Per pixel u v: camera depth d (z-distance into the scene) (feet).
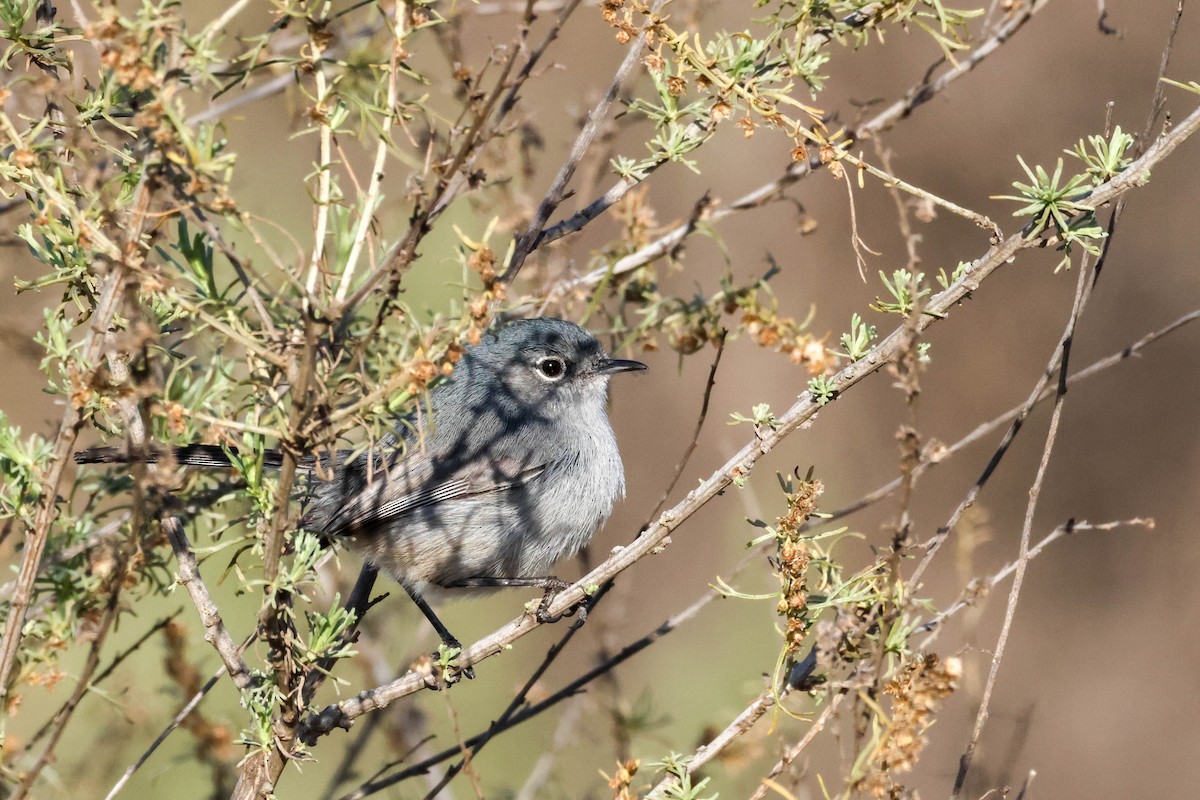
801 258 68.95
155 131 20.63
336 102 23.79
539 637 53.47
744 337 68.23
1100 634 64.49
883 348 23.71
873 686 21.65
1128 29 71.31
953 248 70.38
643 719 33.96
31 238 24.11
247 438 23.61
